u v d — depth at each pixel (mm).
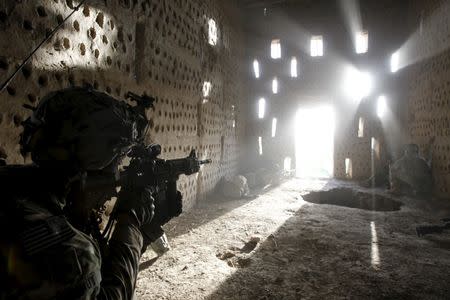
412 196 11172
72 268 915
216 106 11812
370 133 15797
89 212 1336
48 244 901
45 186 1085
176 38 7883
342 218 8016
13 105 3230
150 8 6418
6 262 847
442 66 11016
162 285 4207
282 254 5406
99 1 4668
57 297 885
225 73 13180
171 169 1766
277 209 9094
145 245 1601
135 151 1665
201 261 5055
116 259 1239
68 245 941
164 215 1704
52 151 1102
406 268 4848
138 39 6152
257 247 5738
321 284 4305
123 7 5371
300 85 17094
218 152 12188
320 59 16750
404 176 11352
